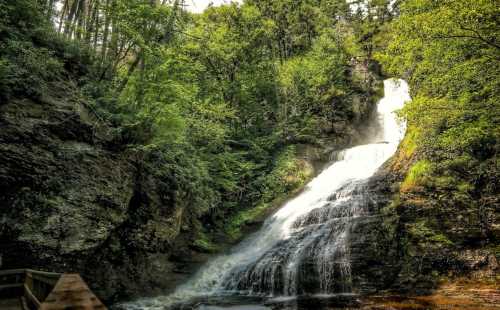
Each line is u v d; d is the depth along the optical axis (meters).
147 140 16.62
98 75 17.88
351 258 14.50
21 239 11.82
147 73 17.11
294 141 29.33
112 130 15.21
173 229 17.59
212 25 30.12
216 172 23.80
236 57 29.58
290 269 14.96
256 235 20.45
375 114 33.97
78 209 13.27
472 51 12.78
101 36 18.33
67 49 16.69
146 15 16.88
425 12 13.34
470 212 14.16
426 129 16.20
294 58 34.03
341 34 37.69
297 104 31.62
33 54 13.60
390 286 13.39
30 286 7.43
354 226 15.98
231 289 15.79
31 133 12.60
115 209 14.52
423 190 15.77
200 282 16.48
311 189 23.61
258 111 31.06
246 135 29.34
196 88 19.78
